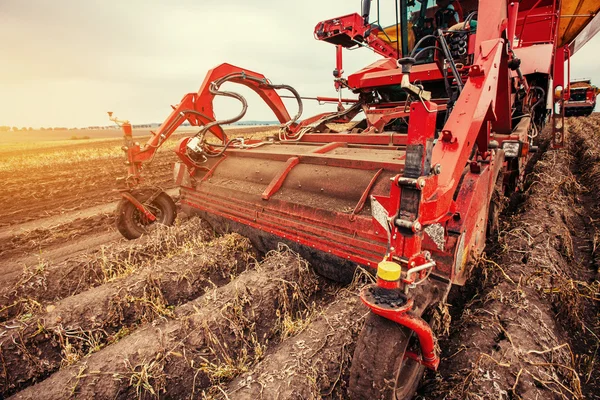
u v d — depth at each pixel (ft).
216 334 9.28
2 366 8.76
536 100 22.81
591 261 14.06
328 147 14.29
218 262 12.79
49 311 10.01
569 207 18.78
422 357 7.00
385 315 5.94
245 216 13.14
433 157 7.48
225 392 7.41
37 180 38.04
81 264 12.98
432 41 17.71
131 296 10.84
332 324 8.79
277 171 13.09
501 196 13.47
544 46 19.20
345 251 9.73
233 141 18.19
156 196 16.39
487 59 8.34
